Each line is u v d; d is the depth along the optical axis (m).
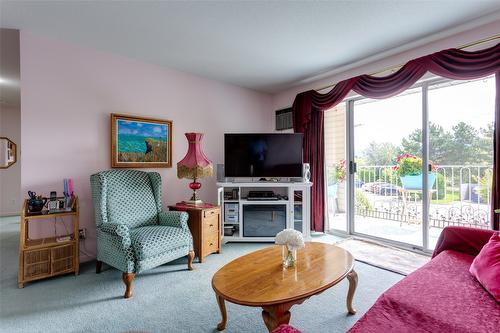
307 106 3.98
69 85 2.78
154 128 3.39
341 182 4.04
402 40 2.77
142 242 2.22
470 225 3.14
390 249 3.16
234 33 2.63
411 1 2.12
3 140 5.77
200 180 3.90
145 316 1.84
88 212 2.91
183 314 1.86
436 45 2.77
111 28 2.52
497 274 1.33
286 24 2.46
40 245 2.35
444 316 1.14
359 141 3.82
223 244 3.50
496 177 2.34
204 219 2.92
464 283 1.43
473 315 1.14
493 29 2.39
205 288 2.25
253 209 3.61
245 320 1.79
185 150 3.73
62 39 2.72
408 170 3.49
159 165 3.44
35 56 2.59
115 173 2.78
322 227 3.90
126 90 3.18
